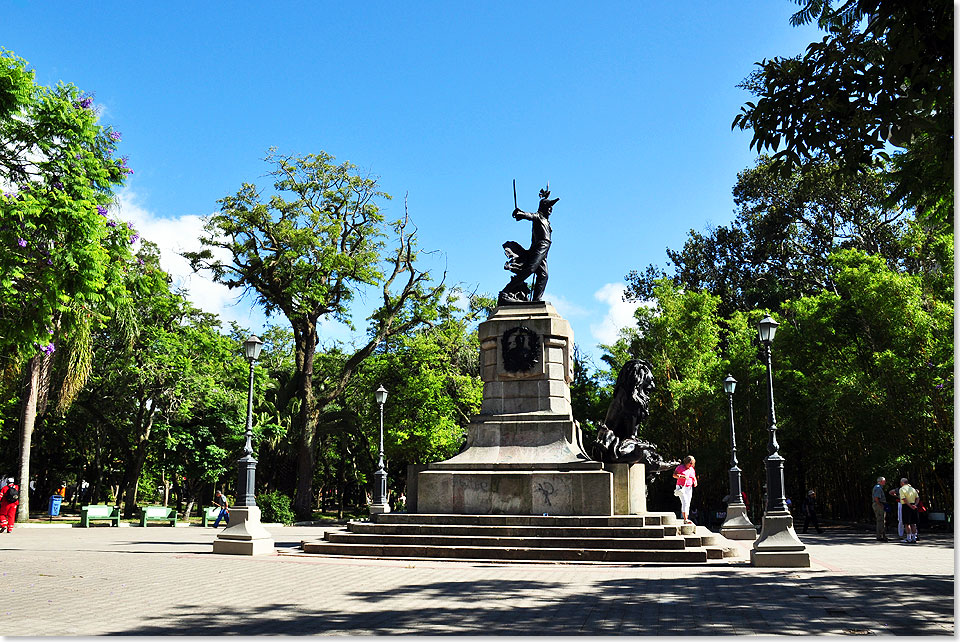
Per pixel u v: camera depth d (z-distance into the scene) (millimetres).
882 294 33250
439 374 47125
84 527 31875
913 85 8625
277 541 24156
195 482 44844
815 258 50031
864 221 47250
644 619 9070
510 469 19453
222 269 43406
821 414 36562
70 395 32375
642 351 45906
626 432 20922
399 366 48094
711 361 43625
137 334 37906
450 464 20016
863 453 35312
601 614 9469
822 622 8820
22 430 32344
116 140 20500
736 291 53594
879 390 32562
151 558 17156
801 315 39469
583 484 18672
